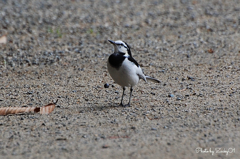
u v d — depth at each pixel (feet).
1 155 25.84
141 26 70.90
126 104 36.70
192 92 39.32
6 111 34.12
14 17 74.79
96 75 46.29
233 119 31.45
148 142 27.40
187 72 46.39
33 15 77.00
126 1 92.32
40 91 40.83
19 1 89.25
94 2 90.89
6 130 30.50
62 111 34.91
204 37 62.69
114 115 33.58
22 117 33.40
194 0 92.73
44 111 34.35
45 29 67.97
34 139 28.53
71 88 41.78
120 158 24.91
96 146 26.91
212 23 71.67
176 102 36.45
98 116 33.37
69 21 73.56
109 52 55.67
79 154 25.64
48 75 46.39
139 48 57.31
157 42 60.54
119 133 29.30
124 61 33.58
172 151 25.88
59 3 88.84
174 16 77.82
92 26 70.54
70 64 50.42
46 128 30.73
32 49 56.90
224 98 36.88
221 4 87.97
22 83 43.60
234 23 71.05
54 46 58.54
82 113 34.24
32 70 48.24
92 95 39.63
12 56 53.72
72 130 30.17
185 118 32.14
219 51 54.65
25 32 65.62
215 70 46.55
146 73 46.47
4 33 64.64
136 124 31.19
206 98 37.19
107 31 67.46
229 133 28.66
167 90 40.40
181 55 53.52
